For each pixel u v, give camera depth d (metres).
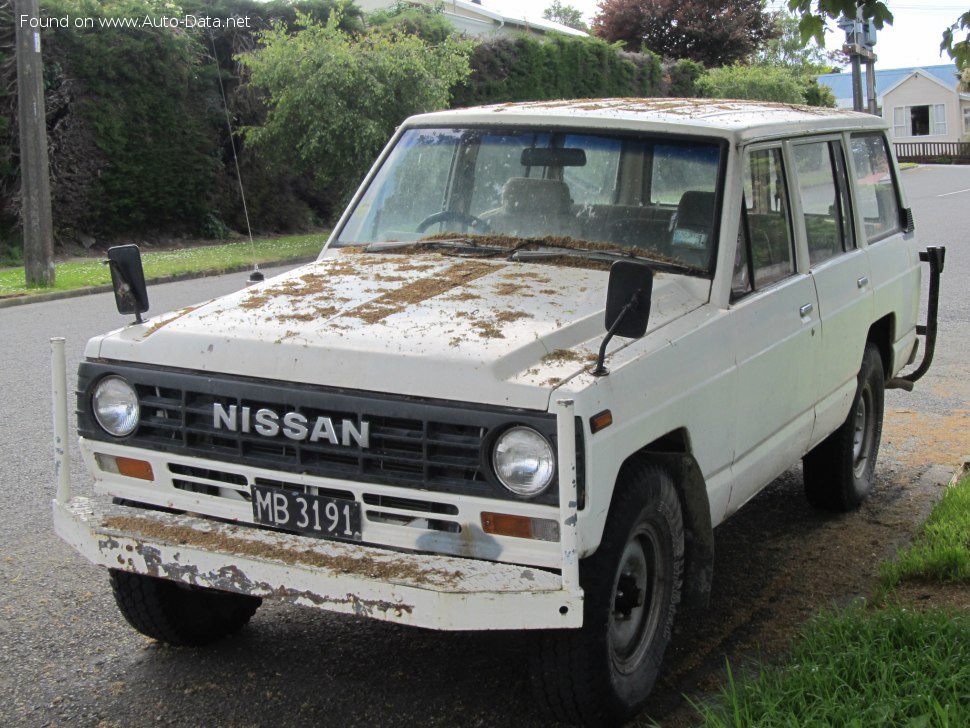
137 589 4.31
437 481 3.48
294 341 3.76
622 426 3.57
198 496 3.90
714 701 3.95
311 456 3.67
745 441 4.59
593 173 4.89
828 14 5.62
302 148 21.70
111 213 21.38
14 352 11.03
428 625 3.27
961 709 3.47
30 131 15.87
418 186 5.25
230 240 23.44
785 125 5.29
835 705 3.53
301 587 3.43
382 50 21.75
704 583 4.28
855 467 6.38
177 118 21.98
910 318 6.97
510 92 29.97
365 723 3.96
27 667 4.40
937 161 63.31
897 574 5.09
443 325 3.85
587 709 3.67
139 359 3.96
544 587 3.27
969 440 7.80
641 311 3.55
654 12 54.06
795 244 5.23
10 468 7.03
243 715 4.02
